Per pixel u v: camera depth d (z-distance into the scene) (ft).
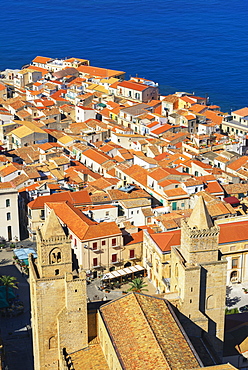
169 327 349.61
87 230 540.93
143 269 545.85
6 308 495.41
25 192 654.94
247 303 515.91
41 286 368.27
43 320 375.66
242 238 531.91
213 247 388.57
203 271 389.60
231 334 424.87
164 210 622.95
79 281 364.38
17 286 537.24
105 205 610.24
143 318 350.64
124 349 336.29
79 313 370.32
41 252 364.79
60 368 375.45
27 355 439.22
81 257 537.65
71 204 604.90
